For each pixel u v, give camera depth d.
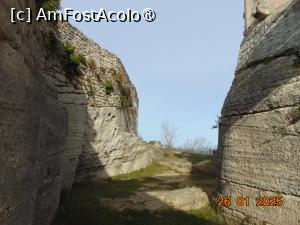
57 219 7.91
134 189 14.52
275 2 10.58
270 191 8.03
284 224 7.34
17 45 4.03
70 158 13.47
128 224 9.16
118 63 20.77
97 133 16.84
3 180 3.67
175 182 16.92
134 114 25.97
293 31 9.01
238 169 9.64
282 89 8.34
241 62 11.59
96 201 11.42
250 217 8.66
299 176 7.13
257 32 11.13
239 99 10.30
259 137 8.84
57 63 12.77
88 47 16.70
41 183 6.08
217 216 10.23
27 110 4.54
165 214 10.47
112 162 18.39
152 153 24.75
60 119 8.04
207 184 15.45
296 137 7.43
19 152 4.21
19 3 4.20
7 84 3.67
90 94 16.28
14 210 4.07
